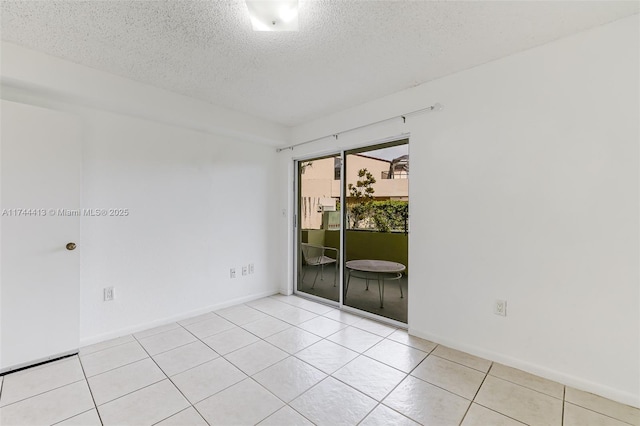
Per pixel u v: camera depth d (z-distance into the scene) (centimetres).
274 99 296
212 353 233
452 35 190
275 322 298
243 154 365
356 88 271
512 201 214
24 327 209
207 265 328
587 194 185
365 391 185
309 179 389
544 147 200
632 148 172
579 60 187
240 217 361
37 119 216
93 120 253
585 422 158
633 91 171
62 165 226
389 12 167
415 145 267
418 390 186
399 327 285
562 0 157
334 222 369
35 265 214
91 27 181
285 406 171
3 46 196
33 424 156
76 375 202
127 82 249
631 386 172
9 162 205
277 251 407
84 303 246
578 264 189
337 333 272
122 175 268
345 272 339
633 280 172
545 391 185
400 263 304
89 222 249
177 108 280
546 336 200
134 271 274
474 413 165
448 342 246
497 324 221
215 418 161
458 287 241
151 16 170
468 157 235
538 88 202
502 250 219
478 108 229
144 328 279
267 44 200
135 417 161
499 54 213
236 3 159
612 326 178
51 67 213
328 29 183
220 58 218
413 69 236
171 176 300
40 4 159
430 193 257
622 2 159
